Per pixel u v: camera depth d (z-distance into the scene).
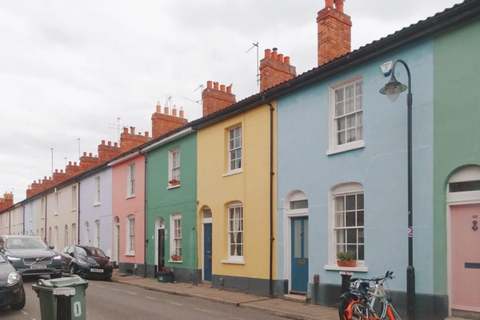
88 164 33.62
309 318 10.28
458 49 9.44
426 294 9.52
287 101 13.70
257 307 11.83
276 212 13.74
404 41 10.28
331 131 12.21
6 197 55.00
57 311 7.45
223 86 20.02
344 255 11.37
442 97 9.63
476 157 8.96
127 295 14.66
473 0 8.77
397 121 10.48
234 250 15.74
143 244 21.70
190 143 18.52
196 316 10.70
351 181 11.46
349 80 11.84
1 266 11.15
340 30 14.06
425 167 9.80
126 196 23.89
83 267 19.92
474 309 8.84
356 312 8.59
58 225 34.69
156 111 24.06
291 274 13.35
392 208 10.41
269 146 14.21
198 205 17.64
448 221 9.36
